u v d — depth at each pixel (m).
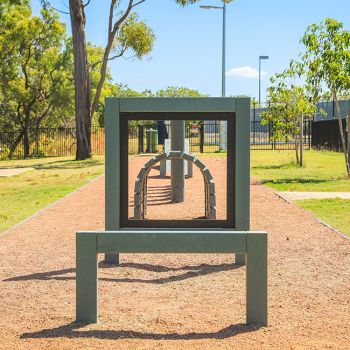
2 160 38.56
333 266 8.12
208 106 7.79
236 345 5.09
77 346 5.09
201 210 13.52
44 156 43.75
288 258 8.62
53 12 44.72
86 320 5.74
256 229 10.90
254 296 5.62
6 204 15.10
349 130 20.80
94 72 53.12
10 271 7.93
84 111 34.41
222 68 40.44
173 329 5.55
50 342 5.20
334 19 19.89
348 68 19.95
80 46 33.78
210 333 5.43
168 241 5.59
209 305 6.38
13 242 9.88
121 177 7.83
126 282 7.38
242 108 7.80
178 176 14.93
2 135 47.41
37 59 45.38
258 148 44.28
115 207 7.83
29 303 6.46
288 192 16.50
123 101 7.83
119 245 5.61
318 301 6.52
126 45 37.34
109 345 5.11
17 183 20.56
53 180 21.39
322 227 11.05
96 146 50.31
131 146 44.41
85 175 23.17
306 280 7.42
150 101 7.80
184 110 7.77
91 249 5.64
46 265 8.26
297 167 26.03
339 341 5.22
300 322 5.77
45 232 10.77
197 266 8.22
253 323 5.65
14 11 43.84
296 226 11.17
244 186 7.81
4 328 5.61
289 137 27.02
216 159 30.58
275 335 5.37
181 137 14.58
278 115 26.56
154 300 6.59
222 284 7.29
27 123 46.41
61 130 48.69
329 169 24.88
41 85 46.41
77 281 5.70
